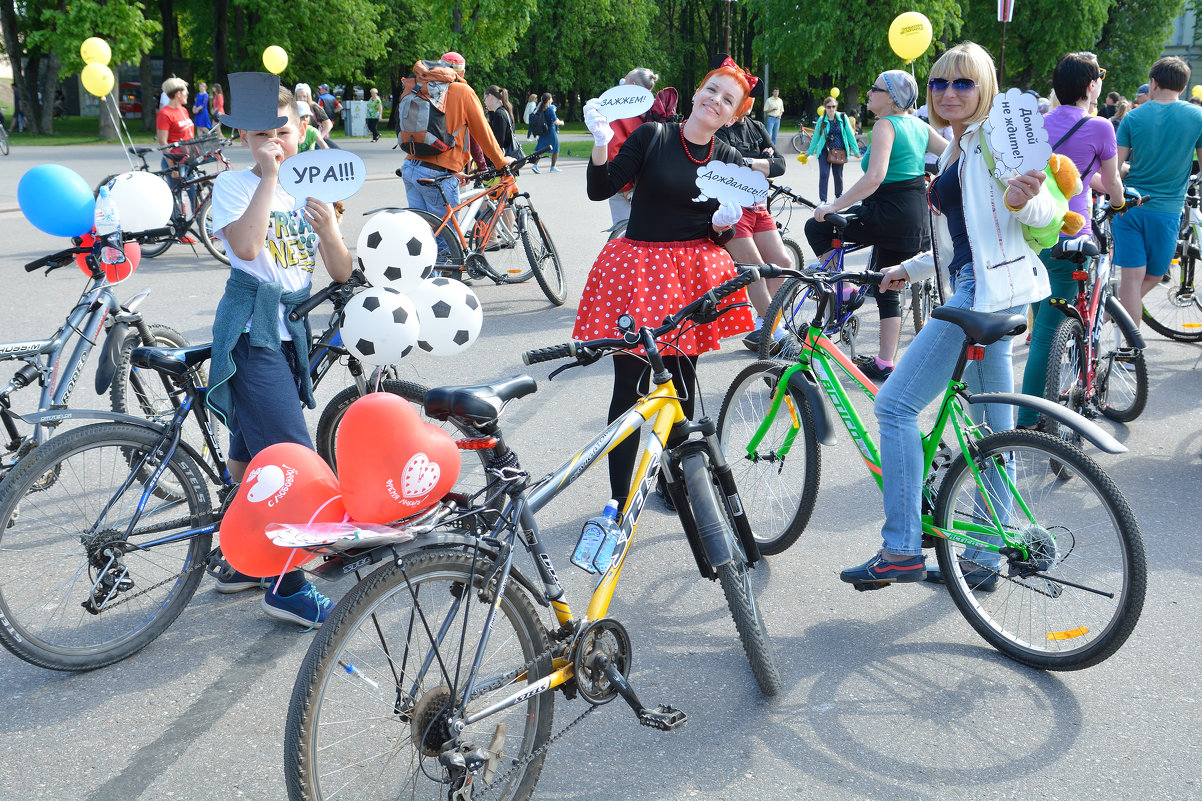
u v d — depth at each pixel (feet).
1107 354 16.93
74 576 10.76
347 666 7.30
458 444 8.05
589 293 12.87
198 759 9.02
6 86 172.65
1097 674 10.36
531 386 8.48
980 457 10.58
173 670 10.41
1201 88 32.27
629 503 9.16
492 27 82.89
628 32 167.22
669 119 21.75
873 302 28.19
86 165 64.44
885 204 19.60
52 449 9.99
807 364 12.38
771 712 9.74
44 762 8.92
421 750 7.50
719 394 19.80
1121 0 153.99
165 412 14.30
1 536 9.87
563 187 57.21
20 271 29.32
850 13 120.67
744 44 181.68
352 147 90.94
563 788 8.65
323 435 13.24
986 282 10.73
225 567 11.26
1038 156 10.20
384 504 7.32
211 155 33.32
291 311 10.87
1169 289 24.56
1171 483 15.43
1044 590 10.50
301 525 7.27
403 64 150.61
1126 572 9.67
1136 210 18.99
